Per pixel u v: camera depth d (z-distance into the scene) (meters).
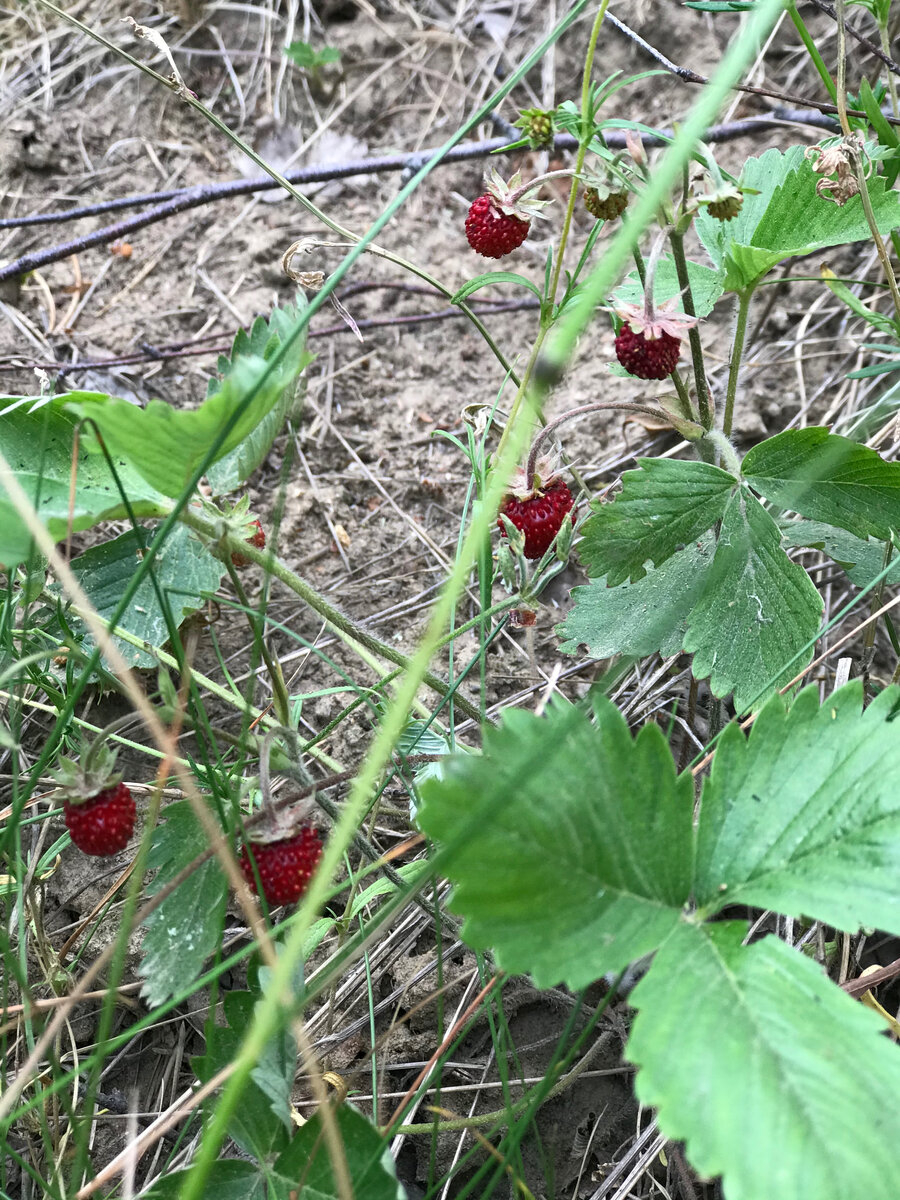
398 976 0.20
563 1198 0.19
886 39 0.24
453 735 0.20
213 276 0.33
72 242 0.29
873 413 0.25
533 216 0.19
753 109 0.33
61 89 0.36
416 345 0.31
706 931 0.14
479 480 0.20
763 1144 0.11
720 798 0.15
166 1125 0.15
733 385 0.21
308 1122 0.15
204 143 0.36
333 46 0.37
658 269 0.22
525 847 0.13
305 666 0.25
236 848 0.16
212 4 0.38
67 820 0.16
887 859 0.13
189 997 0.20
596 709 0.14
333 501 0.28
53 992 0.19
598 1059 0.19
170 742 0.15
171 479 0.16
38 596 0.19
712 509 0.19
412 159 0.30
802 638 0.19
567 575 0.26
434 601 0.26
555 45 0.36
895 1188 0.11
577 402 0.29
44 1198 0.18
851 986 0.17
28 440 0.18
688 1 0.23
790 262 0.29
